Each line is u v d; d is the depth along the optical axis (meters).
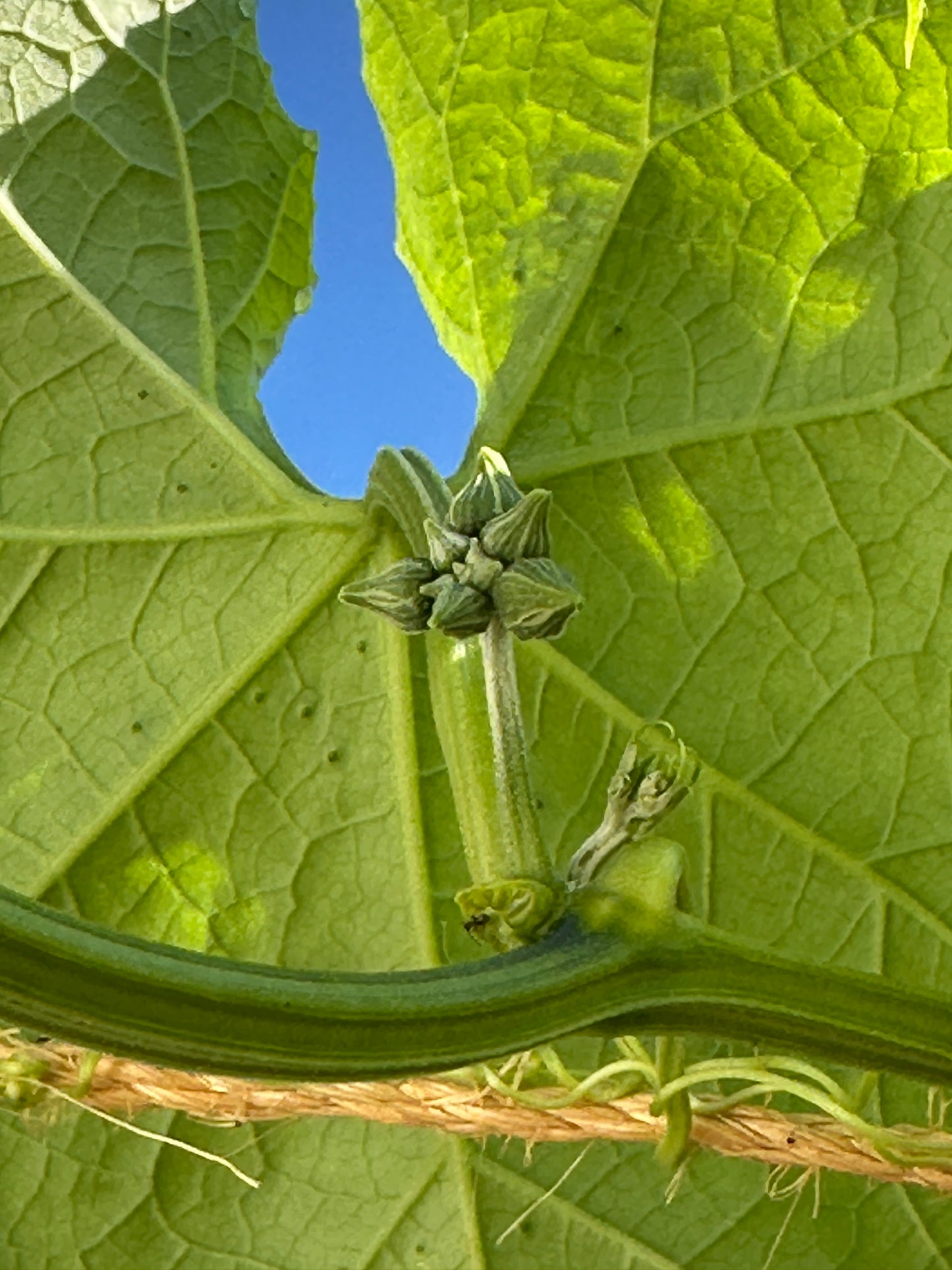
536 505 0.20
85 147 0.31
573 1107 0.25
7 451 0.31
